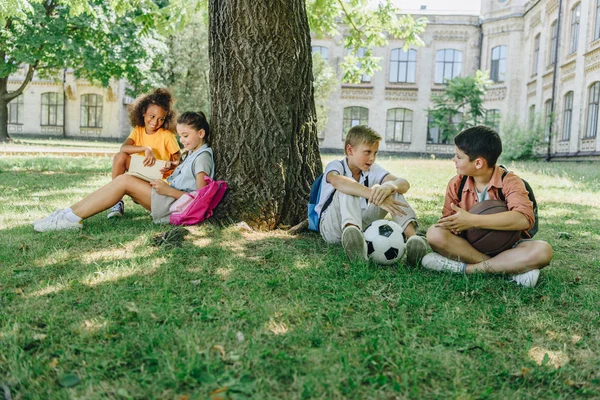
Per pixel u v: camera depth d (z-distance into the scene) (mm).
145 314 2254
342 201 3281
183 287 2646
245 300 2494
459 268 3008
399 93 30672
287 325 2209
